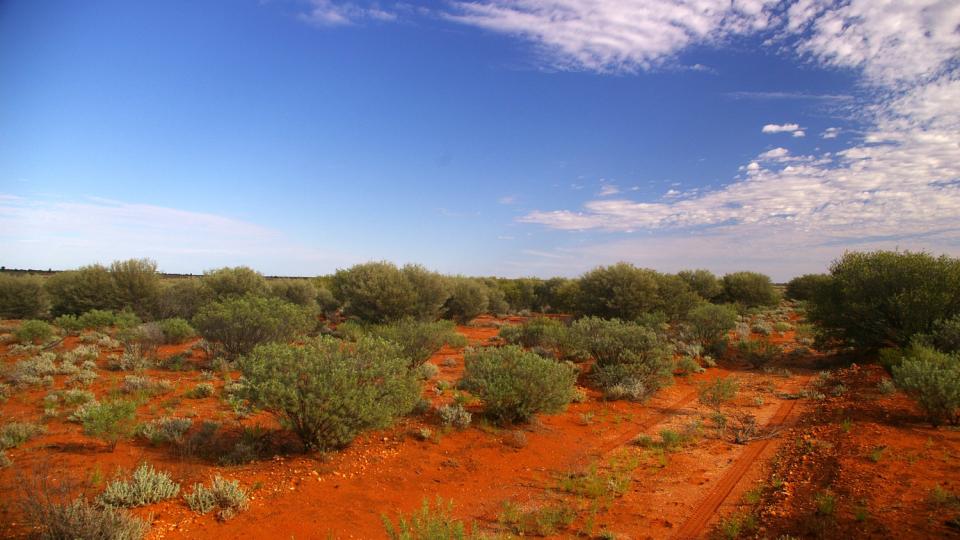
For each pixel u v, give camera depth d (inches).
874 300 711.7
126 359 565.6
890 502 251.4
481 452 368.5
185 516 237.6
